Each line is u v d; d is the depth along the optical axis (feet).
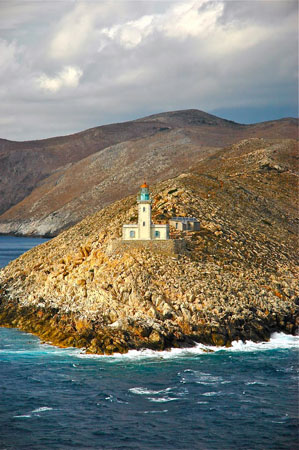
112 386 297.53
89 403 277.03
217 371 319.06
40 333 395.55
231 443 239.09
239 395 286.46
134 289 378.53
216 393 288.71
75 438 242.99
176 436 244.83
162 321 364.38
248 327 376.27
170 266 408.67
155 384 299.79
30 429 250.98
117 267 405.18
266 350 357.82
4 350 358.23
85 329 368.48
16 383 301.84
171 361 334.24
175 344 354.74
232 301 387.34
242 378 308.81
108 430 250.16
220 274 416.46
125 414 265.54
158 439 242.37
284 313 398.01
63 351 354.74
